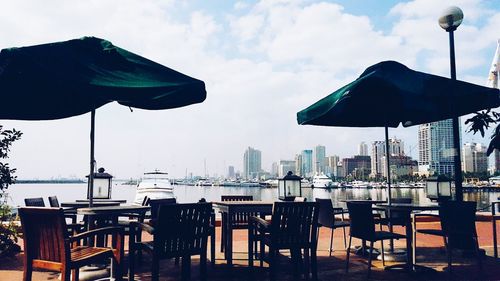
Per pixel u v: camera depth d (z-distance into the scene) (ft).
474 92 17.90
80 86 13.20
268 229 16.90
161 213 13.65
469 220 17.20
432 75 18.06
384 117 22.48
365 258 20.89
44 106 17.04
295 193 22.06
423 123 23.24
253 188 640.58
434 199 21.95
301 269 17.70
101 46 14.96
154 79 14.74
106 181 21.91
